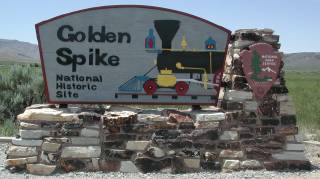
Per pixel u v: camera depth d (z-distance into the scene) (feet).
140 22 30.30
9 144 37.01
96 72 30.27
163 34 30.42
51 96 30.19
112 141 29.09
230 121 30.22
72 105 32.17
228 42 30.83
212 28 30.71
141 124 29.32
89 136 29.04
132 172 29.09
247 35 30.68
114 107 31.68
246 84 30.55
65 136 28.94
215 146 29.94
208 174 29.09
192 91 30.81
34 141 28.81
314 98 87.25
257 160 30.37
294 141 30.78
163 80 30.55
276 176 28.86
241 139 30.27
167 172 29.27
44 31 29.86
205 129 29.81
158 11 30.37
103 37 30.17
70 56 30.09
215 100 30.99
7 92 49.24
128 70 30.40
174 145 29.48
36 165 28.63
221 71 30.89
